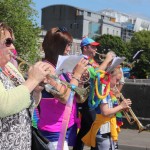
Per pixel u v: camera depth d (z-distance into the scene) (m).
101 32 120.88
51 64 3.70
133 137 10.84
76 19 120.38
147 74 72.06
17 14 23.77
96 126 4.84
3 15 23.53
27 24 24.30
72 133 4.09
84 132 5.12
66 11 123.81
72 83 3.53
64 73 3.72
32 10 25.14
